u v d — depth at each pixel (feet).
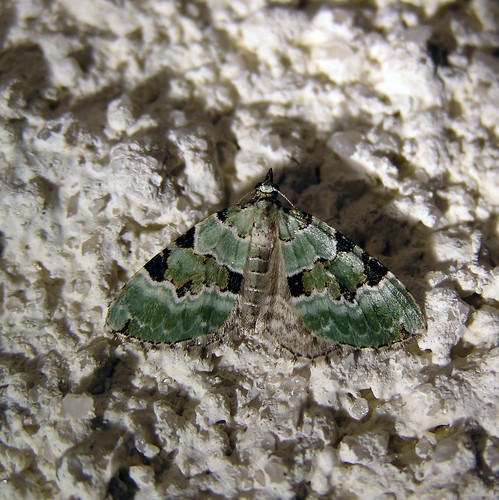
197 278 0.24
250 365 0.24
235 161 0.26
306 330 0.24
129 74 0.27
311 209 0.26
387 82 0.27
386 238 0.26
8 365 0.24
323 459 0.23
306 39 0.28
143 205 0.25
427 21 0.28
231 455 0.24
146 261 0.25
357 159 0.26
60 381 0.24
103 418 0.24
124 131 0.26
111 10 0.28
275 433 0.23
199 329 0.24
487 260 0.25
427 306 0.24
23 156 0.26
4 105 0.26
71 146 0.26
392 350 0.24
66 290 0.25
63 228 0.25
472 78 0.27
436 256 0.25
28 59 0.27
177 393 0.24
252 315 0.24
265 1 0.28
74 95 0.27
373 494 0.23
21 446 0.24
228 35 0.28
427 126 0.26
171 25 0.28
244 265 0.25
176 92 0.27
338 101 0.27
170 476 0.23
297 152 0.26
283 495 0.23
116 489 0.23
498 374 0.23
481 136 0.27
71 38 0.27
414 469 0.23
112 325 0.24
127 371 0.24
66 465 0.23
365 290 0.24
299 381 0.24
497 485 0.23
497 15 0.28
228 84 0.27
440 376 0.24
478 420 0.23
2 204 0.25
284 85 0.27
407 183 0.26
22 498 0.24
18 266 0.25
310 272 0.25
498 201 0.26
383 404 0.24
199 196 0.26
